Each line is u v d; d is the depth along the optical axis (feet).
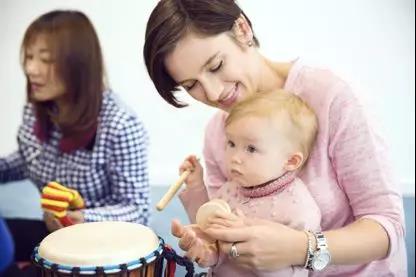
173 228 2.76
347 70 7.35
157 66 2.99
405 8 7.14
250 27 3.04
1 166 5.32
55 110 4.76
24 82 7.66
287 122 2.90
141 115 7.67
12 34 7.55
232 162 2.96
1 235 3.38
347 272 3.11
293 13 7.23
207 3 2.84
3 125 7.77
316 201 3.00
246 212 2.96
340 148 2.96
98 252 2.55
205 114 7.61
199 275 3.10
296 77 3.17
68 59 4.48
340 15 7.21
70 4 7.43
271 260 2.59
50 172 4.89
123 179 4.67
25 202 6.92
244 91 3.06
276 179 2.94
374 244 2.73
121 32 7.43
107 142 4.61
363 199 2.92
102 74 4.68
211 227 2.67
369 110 2.98
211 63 2.88
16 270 3.60
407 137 7.45
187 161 3.35
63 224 3.98
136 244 2.66
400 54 7.26
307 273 2.87
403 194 7.45
